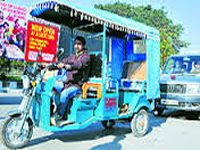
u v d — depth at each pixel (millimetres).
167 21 16812
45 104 4359
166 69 9508
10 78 24266
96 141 5395
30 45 6801
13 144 4488
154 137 5891
